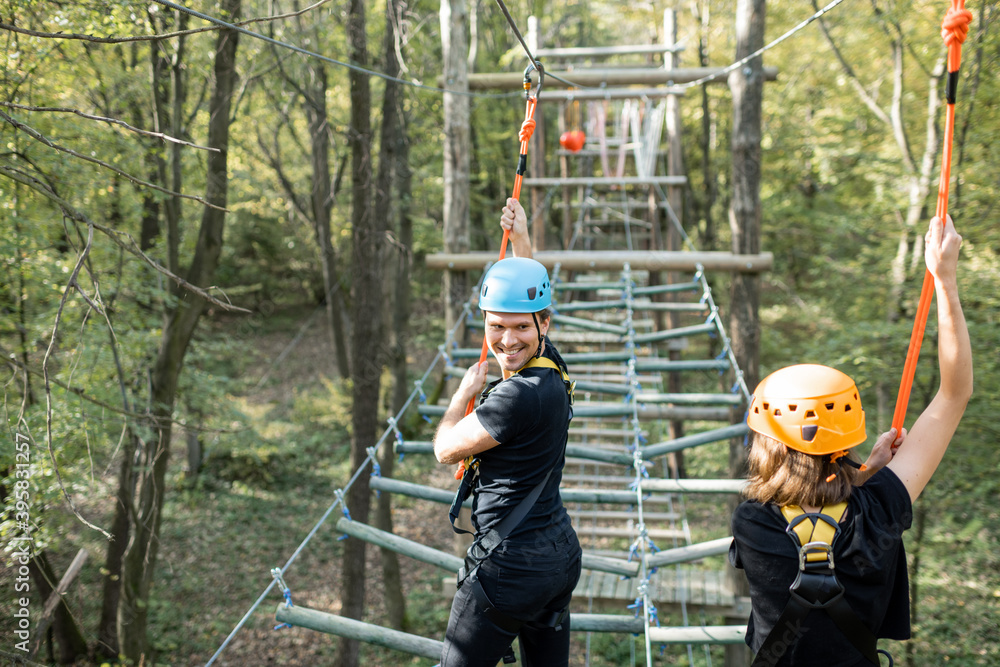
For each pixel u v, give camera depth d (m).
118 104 8.46
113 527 10.16
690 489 3.76
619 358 5.19
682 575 6.43
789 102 16.53
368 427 10.59
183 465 16.91
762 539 1.61
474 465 2.09
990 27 9.05
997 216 9.28
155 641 10.97
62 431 6.61
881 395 9.96
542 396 1.97
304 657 11.05
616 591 6.11
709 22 17.09
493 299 2.01
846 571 1.53
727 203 22.22
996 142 9.11
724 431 4.23
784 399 1.62
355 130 9.98
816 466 1.58
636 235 12.18
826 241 14.20
